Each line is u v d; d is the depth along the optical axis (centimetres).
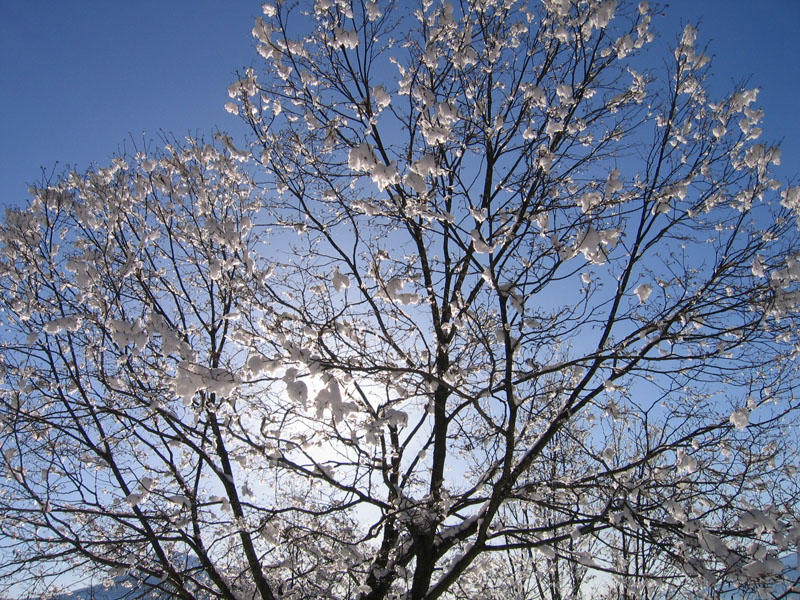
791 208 498
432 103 437
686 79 553
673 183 546
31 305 589
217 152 659
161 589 592
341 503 612
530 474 665
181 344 383
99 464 639
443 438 616
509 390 474
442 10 539
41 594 618
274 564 614
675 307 512
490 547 505
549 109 555
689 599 479
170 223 701
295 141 576
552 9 559
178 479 616
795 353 508
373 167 381
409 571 622
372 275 494
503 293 453
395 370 419
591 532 471
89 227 656
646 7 543
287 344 401
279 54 518
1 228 597
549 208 476
